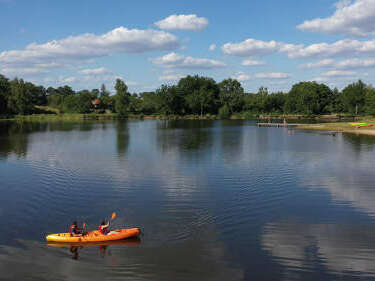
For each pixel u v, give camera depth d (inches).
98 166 1390.3
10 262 568.7
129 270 543.5
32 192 992.2
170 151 1839.3
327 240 655.8
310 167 1358.3
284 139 2488.9
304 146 2054.6
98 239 646.5
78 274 530.9
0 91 5930.1
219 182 1110.4
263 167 1362.0
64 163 1462.8
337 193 977.5
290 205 868.0
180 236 673.6
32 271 540.1
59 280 514.9
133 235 665.6
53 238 649.0
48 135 2815.0
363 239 658.8
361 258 582.6
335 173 1241.4
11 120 5516.7
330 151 1819.6
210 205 866.1
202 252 605.3
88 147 2010.3
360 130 3282.5
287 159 1557.6
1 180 1140.5
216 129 3631.9
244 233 689.6
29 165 1416.1
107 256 591.5
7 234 685.9
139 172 1270.9
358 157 1604.3
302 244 637.9
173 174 1232.2
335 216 787.4
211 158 1594.5
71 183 1098.7
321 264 563.8
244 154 1721.2
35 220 765.3
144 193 979.9
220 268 549.0
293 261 573.6
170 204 875.4
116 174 1235.9
